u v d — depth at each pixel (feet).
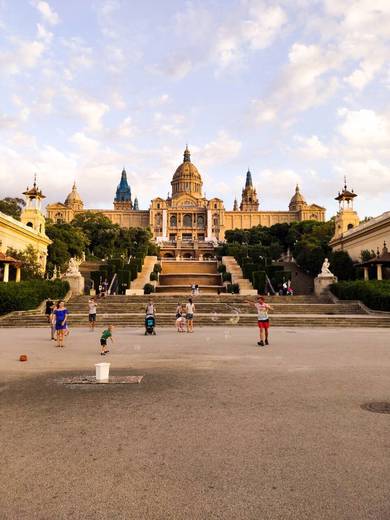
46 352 54.39
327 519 14.39
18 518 14.51
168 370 40.96
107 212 581.53
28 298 108.99
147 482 17.08
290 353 52.21
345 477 17.46
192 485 16.80
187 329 85.15
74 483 17.02
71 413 26.40
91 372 40.50
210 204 576.20
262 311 60.80
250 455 19.70
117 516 14.61
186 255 454.40
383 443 21.13
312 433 22.57
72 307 120.88
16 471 18.16
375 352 52.70
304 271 247.09
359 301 121.39
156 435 22.36
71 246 249.75
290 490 16.38
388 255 147.02
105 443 21.26
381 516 14.58
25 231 179.63
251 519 14.40
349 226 217.15
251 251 333.83
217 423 24.29
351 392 31.60
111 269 184.85
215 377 37.40
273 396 30.45
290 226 413.18
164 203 570.46
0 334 79.71
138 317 101.40
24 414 26.25
